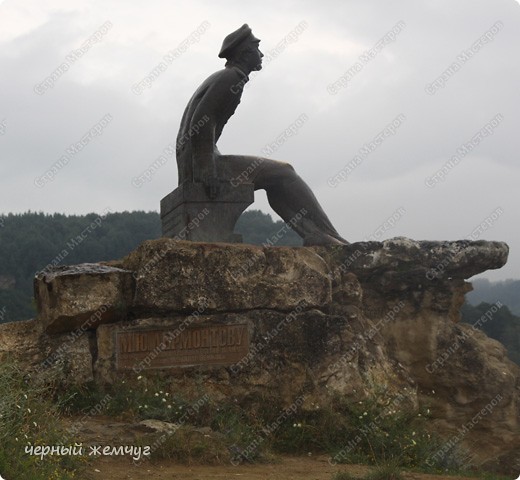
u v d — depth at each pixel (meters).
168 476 8.71
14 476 7.81
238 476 8.92
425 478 9.52
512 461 13.21
